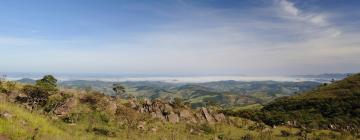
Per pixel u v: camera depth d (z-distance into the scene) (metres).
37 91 78.69
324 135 118.75
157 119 97.94
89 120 75.44
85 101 87.06
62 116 72.56
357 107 186.50
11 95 76.19
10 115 35.03
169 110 106.38
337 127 146.50
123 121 83.88
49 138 33.78
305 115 186.38
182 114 107.44
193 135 89.88
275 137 107.38
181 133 89.12
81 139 42.31
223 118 121.56
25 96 77.31
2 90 77.12
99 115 81.00
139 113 96.75
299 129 129.62
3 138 28.75
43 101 78.31
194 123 106.06
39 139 32.00
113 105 90.75
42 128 36.94
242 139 94.75
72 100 81.94
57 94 84.56
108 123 78.31
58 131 40.00
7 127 31.41
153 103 107.75
